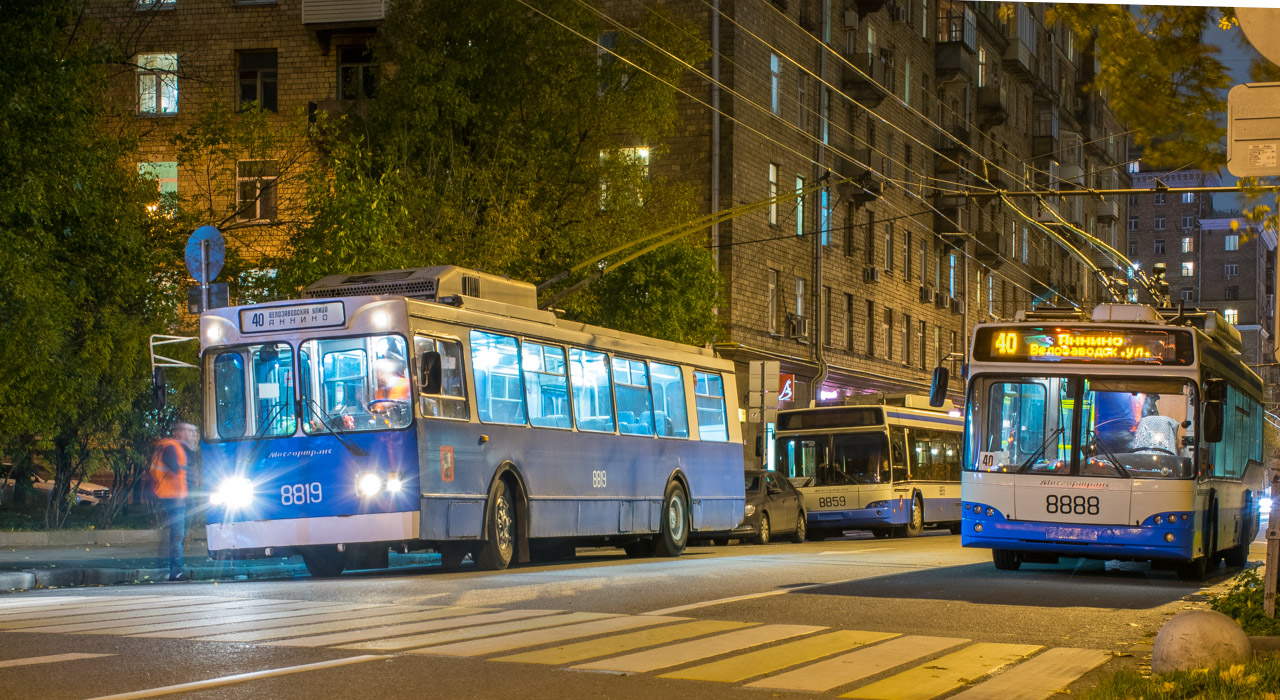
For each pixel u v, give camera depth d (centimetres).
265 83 4094
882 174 5003
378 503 1614
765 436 3922
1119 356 1684
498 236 2748
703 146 3906
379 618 1098
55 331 1994
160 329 2394
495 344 1811
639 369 2200
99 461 2595
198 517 2623
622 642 960
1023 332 1719
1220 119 1067
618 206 3042
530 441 1861
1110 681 773
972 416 1725
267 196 3641
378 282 1788
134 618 1104
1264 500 2903
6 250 1881
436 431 1655
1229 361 1948
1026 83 6675
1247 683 741
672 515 2264
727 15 3962
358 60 4056
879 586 1474
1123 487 1647
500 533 1784
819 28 4541
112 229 2270
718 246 3872
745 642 975
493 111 2961
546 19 2955
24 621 1088
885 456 3350
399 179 2573
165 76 4091
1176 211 13175
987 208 6216
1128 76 1075
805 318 4431
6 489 3444
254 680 777
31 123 1961
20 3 1970
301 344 1672
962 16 5666
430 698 726
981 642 1008
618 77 3091
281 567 1953
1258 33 767
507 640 959
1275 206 1128
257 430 1677
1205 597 1441
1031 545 1681
